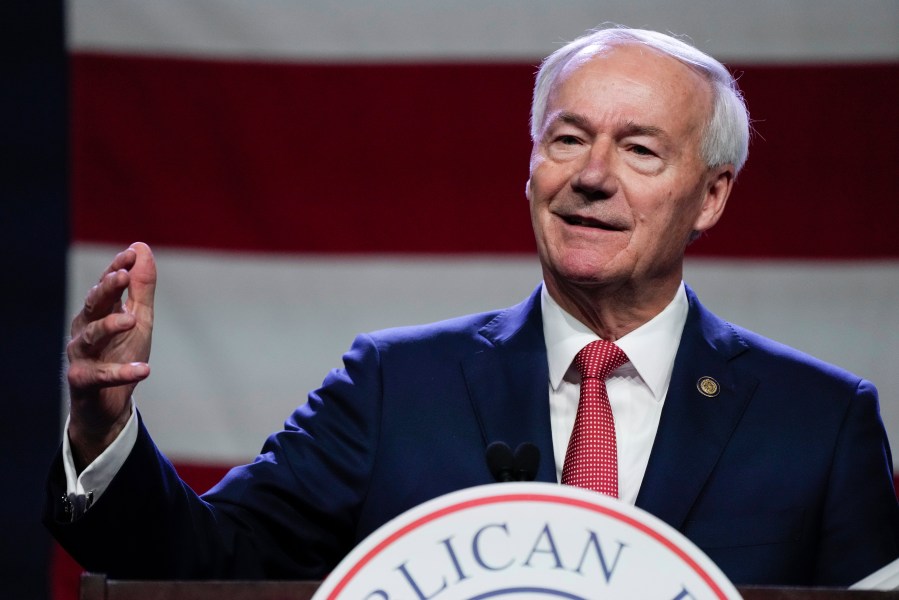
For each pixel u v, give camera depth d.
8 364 11.67
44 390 11.68
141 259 5.24
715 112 6.41
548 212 6.21
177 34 11.23
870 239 10.96
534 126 6.63
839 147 11.01
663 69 6.27
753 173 11.05
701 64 6.41
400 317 11.09
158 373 11.08
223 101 11.19
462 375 6.30
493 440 6.04
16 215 11.74
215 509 5.85
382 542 3.92
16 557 11.55
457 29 11.23
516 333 6.46
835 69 11.05
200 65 11.21
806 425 6.10
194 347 11.10
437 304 11.09
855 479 6.00
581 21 11.20
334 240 11.15
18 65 11.82
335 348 11.10
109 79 11.17
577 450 5.82
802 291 10.97
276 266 11.13
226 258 11.13
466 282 11.08
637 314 6.31
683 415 6.05
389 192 11.16
